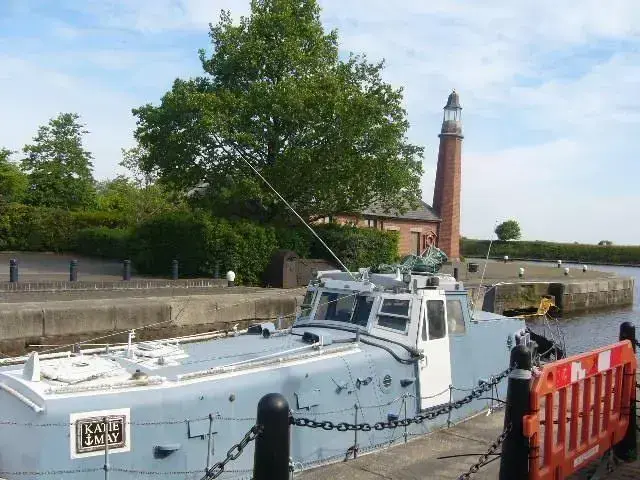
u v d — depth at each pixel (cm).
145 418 599
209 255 2377
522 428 528
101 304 1625
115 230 3494
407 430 812
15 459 568
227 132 2338
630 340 725
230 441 650
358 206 2705
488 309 2286
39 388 586
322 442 720
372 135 2516
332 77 2436
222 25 2614
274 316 1977
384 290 852
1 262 2938
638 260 7750
